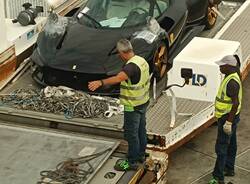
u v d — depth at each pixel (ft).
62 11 31.73
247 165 24.81
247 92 30.81
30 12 30.01
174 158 25.49
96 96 24.81
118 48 20.31
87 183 20.08
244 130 27.55
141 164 21.47
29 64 28.22
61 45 26.07
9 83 26.81
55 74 25.40
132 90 20.20
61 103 24.38
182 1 29.25
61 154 21.81
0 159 21.54
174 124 22.82
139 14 27.02
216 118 23.29
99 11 27.40
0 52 26.73
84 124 23.30
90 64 24.82
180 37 28.60
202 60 23.11
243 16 33.24
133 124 20.56
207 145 26.37
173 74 23.41
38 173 20.67
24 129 23.59
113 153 22.13
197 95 23.25
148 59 25.03
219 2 32.42
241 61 26.09
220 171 22.62
